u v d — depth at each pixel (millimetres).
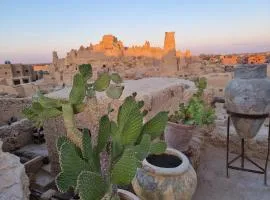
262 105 2529
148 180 2023
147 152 1110
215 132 3943
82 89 1085
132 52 71250
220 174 3141
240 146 3684
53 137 4000
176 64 36094
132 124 1140
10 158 2193
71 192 3770
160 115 1325
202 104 2889
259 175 3090
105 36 68938
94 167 1071
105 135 1155
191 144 3285
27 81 39594
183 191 1988
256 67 2580
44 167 5367
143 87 3908
